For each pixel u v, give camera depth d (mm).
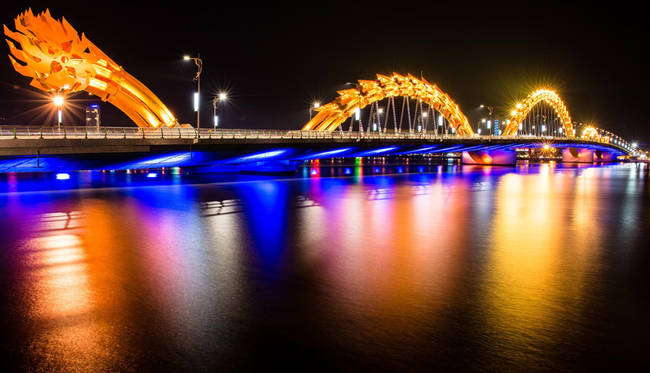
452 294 17625
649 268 21828
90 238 27266
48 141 40531
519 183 72062
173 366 11930
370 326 14500
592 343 13422
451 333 14000
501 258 23438
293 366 11984
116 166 51969
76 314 15344
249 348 12938
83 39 48250
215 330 14094
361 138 72312
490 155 136000
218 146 54156
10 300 16656
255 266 21438
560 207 44000
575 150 182250
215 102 62375
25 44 43562
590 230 31609
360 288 18297
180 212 37250
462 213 38906
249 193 50969
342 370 11797
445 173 94188
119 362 12094
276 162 78938
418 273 20531
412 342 13383
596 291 18266
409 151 91688
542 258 23562
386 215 37000
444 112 111250
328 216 36031
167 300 16719
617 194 56719
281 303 16484
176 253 23797
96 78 50500
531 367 12031
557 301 17000
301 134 64500
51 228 30141
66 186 55406
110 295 17219
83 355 12453
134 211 37375
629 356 12648
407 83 98875
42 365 11922
